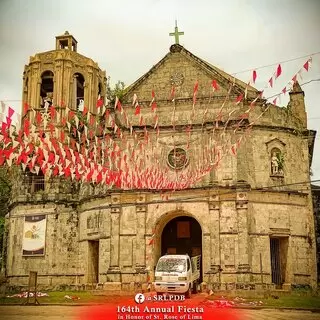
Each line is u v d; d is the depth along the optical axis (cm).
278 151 3778
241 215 3466
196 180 3619
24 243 4078
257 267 3456
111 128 3812
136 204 3631
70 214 4103
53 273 3972
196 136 3703
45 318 2259
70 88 4331
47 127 2980
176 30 4025
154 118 3828
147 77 3953
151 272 3503
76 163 2977
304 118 3997
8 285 4031
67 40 4562
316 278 3619
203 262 3438
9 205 4366
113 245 3600
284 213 3638
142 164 3647
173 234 3988
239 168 3578
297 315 2356
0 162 2161
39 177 4294
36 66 4378
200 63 3881
